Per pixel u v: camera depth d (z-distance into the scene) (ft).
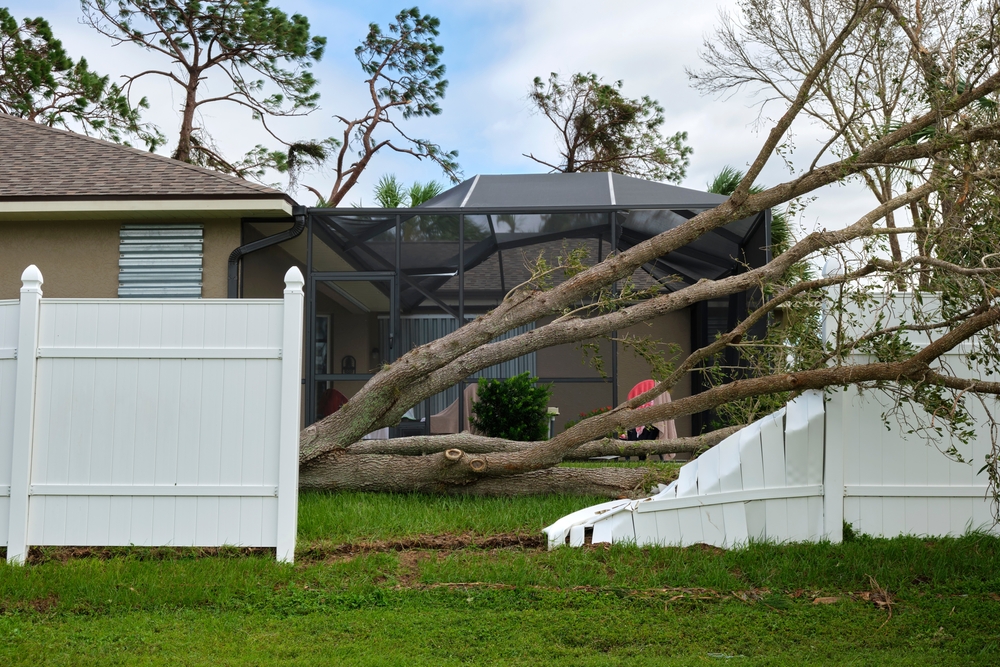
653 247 26.40
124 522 19.29
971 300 19.47
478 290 42.86
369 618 15.84
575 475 25.26
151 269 39.01
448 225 39.70
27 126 44.93
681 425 52.70
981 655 13.97
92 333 19.60
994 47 23.72
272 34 76.48
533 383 39.11
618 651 14.52
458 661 13.89
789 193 25.11
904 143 25.43
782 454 20.33
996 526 20.25
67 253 39.01
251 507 19.30
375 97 86.48
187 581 17.37
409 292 40.73
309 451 25.29
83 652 13.98
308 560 19.56
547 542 20.29
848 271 20.27
